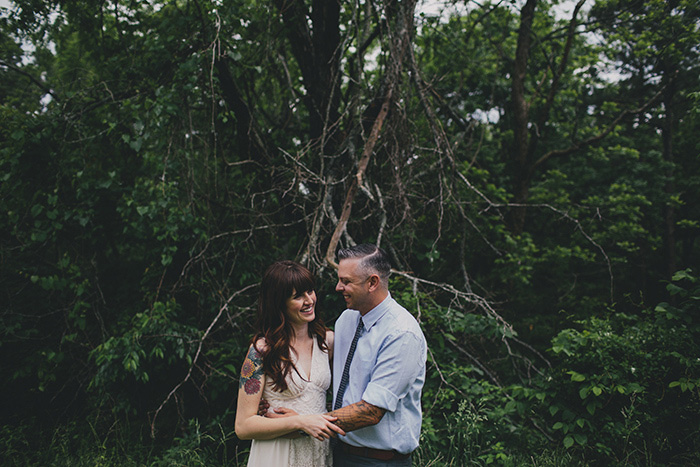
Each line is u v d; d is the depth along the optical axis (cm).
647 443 306
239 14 405
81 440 364
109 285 468
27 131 390
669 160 794
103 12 443
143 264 475
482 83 779
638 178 779
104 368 351
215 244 430
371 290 178
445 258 507
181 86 390
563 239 745
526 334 595
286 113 574
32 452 356
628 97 762
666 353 310
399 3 425
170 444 377
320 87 501
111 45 455
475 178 571
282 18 489
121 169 444
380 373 168
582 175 829
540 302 713
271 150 495
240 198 463
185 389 417
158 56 401
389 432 173
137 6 427
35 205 379
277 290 179
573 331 345
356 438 176
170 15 411
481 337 418
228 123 461
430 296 393
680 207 873
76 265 419
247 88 475
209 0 385
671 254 829
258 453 175
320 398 186
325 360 192
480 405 330
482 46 733
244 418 172
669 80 623
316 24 503
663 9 546
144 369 382
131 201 382
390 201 418
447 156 420
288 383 176
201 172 445
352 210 441
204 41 384
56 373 423
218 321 419
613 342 328
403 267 412
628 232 681
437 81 463
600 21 611
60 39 493
